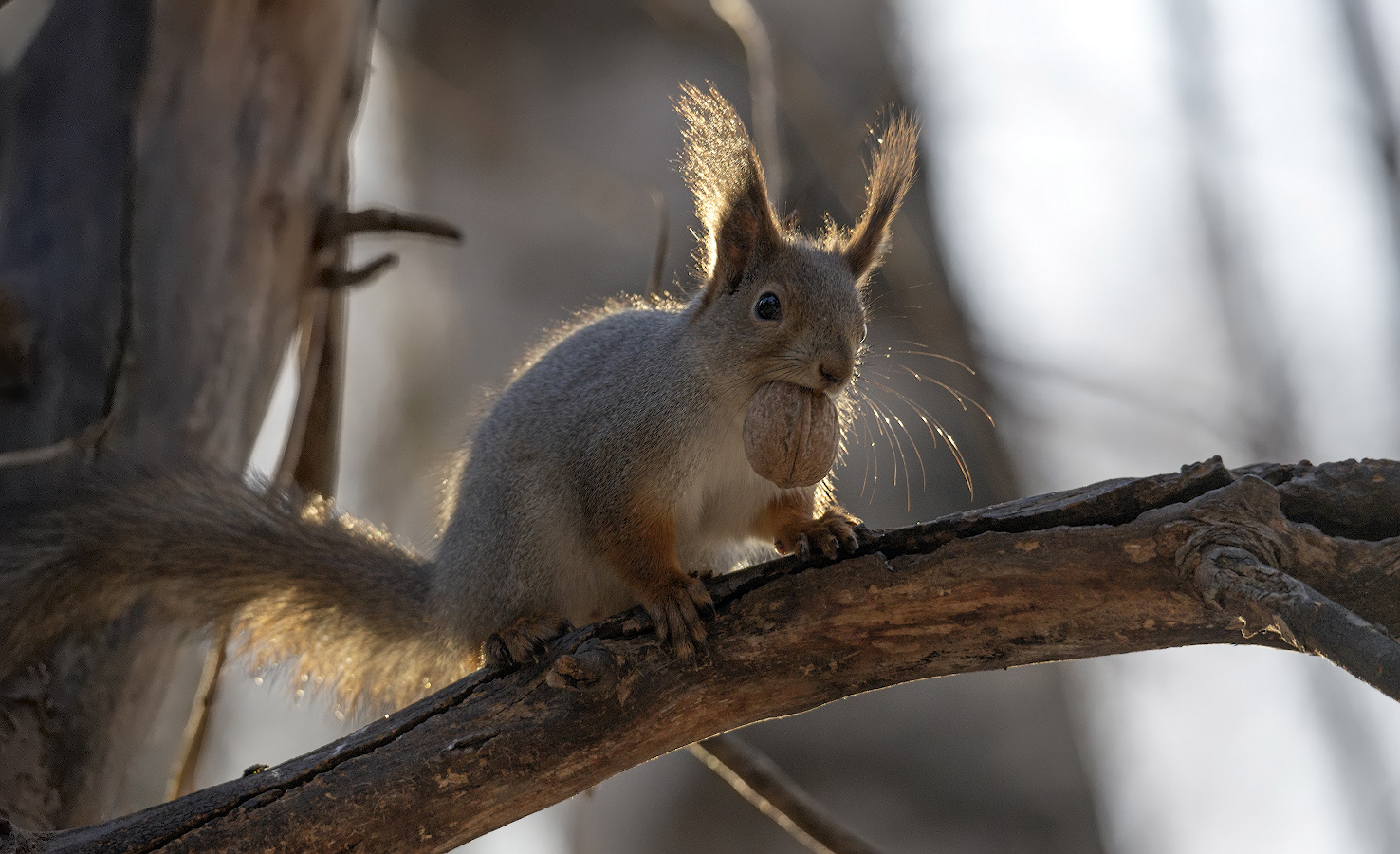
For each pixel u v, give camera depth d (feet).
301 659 37.47
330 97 36.91
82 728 32.53
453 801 25.68
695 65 50.80
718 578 30.25
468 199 51.57
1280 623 21.76
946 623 25.76
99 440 33.19
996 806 42.57
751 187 34.86
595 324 39.04
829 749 42.86
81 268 33.40
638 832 45.52
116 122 34.30
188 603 35.81
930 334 47.52
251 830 25.05
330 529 37.35
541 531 35.29
